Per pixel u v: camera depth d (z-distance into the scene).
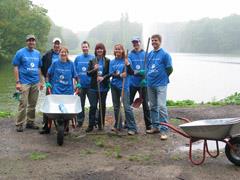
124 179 3.93
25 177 3.98
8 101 14.14
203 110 8.18
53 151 4.89
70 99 5.39
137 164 4.39
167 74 5.41
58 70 5.64
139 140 5.43
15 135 5.67
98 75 5.67
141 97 5.71
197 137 4.23
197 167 4.27
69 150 4.93
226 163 4.41
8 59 44.47
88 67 5.73
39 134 5.73
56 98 5.37
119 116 5.73
